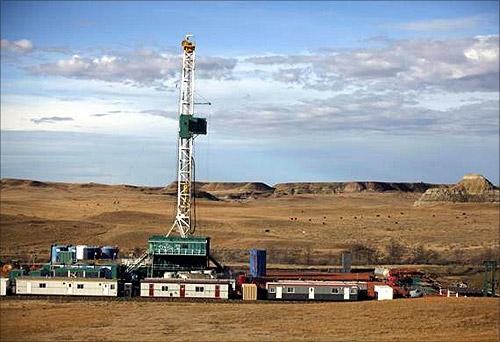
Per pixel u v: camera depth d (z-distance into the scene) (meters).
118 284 116.19
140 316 100.88
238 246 194.38
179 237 135.88
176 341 86.69
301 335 90.44
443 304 108.00
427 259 185.62
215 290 115.69
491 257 185.75
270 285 115.75
